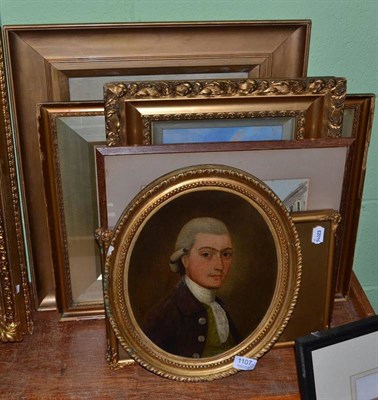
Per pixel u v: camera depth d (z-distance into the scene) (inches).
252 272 28.2
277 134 28.8
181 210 26.5
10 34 27.6
